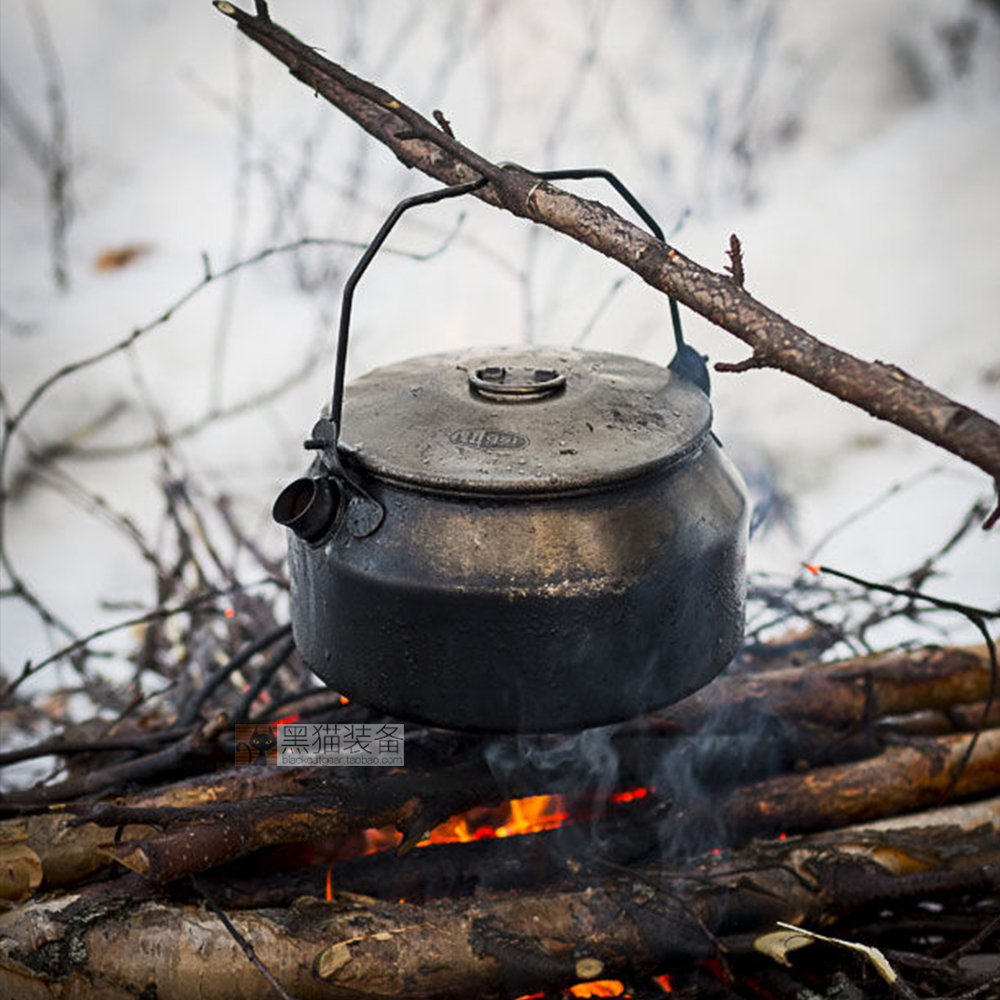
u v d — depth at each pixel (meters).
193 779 1.12
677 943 1.09
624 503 1.03
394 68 2.79
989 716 1.23
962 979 1.09
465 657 1.03
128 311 2.18
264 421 1.94
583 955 1.08
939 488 1.78
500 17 2.92
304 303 2.22
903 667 1.22
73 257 2.33
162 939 1.07
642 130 2.67
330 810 1.09
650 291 2.16
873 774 1.16
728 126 2.65
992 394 1.93
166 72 2.84
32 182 2.55
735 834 1.15
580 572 1.02
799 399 1.95
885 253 2.25
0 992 1.07
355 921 1.08
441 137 1.08
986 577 1.59
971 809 1.16
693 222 2.39
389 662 1.04
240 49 2.88
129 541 1.73
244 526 1.72
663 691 1.05
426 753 1.14
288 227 2.39
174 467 1.83
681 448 1.05
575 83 2.70
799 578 1.33
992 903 1.16
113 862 1.11
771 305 2.15
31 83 2.78
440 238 2.37
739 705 1.18
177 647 1.41
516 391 1.07
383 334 2.11
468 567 1.02
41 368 2.03
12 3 2.93
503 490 1.02
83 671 1.38
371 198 2.50
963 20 2.92
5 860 1.10
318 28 2.88
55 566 1.70
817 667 1.22
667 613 1.04
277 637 1.23
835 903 1.12
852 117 2.71
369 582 1.04
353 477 1.05
